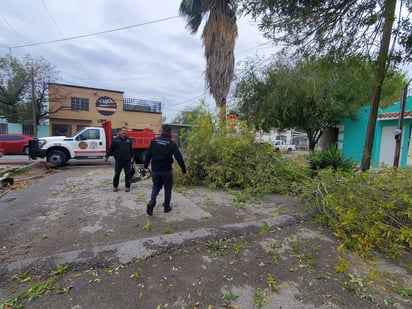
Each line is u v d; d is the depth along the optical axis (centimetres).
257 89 1141
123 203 468
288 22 433
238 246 297
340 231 319
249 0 425
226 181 629
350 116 1166
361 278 240
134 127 2712
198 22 1119
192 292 214
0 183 584
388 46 414
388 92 1266
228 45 1009
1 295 204
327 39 443
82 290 212
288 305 200
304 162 688
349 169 617
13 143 1441
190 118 727
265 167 629
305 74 938
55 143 979
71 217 388
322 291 219
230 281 231
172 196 530
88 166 1067
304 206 461
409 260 279
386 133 1117
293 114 1064
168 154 398
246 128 705
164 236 311
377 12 390
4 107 2297
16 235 319
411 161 1005
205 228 339
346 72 548
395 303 205
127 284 222
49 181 685
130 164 567
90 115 2527
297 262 267
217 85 1033
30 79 2244
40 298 201
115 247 279
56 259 251
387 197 349
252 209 448
